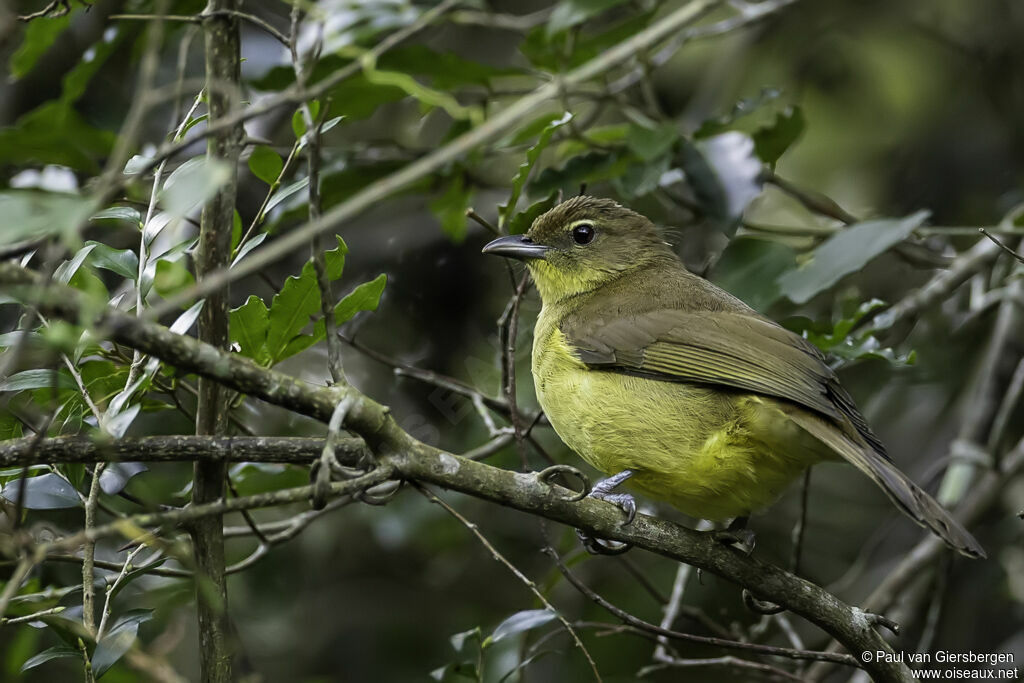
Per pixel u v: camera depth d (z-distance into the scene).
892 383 14.33
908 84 15.87
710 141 10.77
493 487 7.16
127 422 6.59
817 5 15.85
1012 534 13.11
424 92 10.02
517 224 9.59
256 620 13.07
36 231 5.51
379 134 15.05
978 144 14.89
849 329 9.98
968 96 15.38
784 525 14.30
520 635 9.86
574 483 12.26
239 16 7.26
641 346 9.14
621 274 10.75
